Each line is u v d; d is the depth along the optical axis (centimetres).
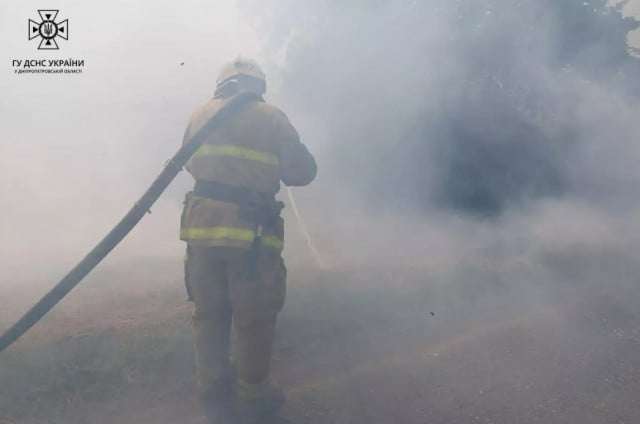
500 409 242
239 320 223
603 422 235
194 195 226
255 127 223
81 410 234
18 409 230
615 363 276
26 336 274
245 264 219
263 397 229
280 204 230
